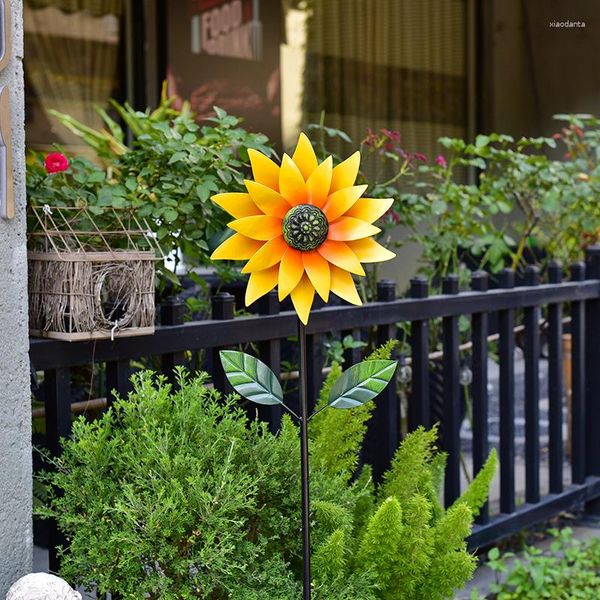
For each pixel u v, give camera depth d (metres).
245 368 1.91
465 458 4.91
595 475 4.05
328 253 1.83
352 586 2.02
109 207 2.54
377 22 6.75
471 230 4.13
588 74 7.11
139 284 2.17
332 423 2.35
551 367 3.83
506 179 4.07
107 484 1.89
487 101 7.24
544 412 5.46
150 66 5.98
